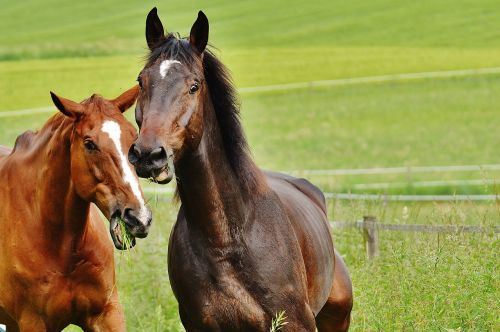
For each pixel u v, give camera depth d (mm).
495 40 76062
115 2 100188
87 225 8594
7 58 74625
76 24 90062
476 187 32719
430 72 67438
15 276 8562
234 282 7688
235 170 7812
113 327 8852
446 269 10094
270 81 66812
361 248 14844
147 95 7156
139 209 7527
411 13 87938
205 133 7574
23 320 8695
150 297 12812
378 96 62188
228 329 7805
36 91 61344
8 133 48562
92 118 7895
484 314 9656
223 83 7781
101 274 8703
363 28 84188
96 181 7781
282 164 43219
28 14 96688
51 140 8422
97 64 71062
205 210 7590
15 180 8750
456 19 84188
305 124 55062
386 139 49938
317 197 9961
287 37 82688
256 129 53812
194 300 7812
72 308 8703
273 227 7934
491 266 10125
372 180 38000
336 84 65625
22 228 8547
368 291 10695
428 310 9766
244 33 85000
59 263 8500
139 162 6781
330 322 9695
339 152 46500
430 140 48875
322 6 94375
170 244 8203
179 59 7281
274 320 7730
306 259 8422
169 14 90875
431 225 12938
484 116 54656
